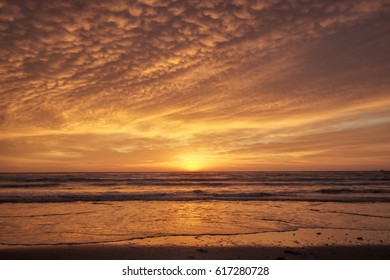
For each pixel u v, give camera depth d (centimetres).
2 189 3059
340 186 3512
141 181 4878
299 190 2916
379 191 2728
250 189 3111
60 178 5816
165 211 1469
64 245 823
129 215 1338
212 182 4569
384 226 1091
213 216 1312
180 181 4950
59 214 1365
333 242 862
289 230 1024
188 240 886
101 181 4822
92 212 1430
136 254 745
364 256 729
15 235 939
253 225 1107
